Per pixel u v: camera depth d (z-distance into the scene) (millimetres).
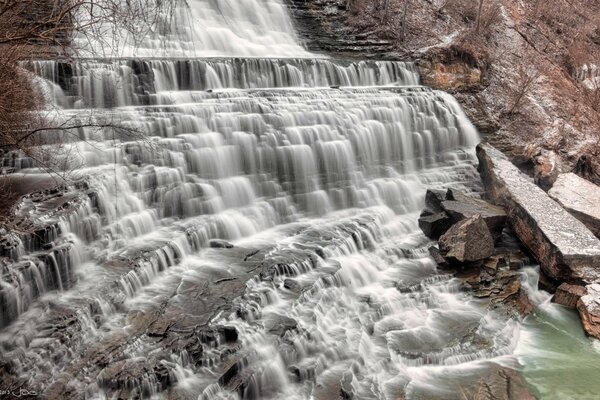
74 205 10344
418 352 10375
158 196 12523
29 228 9219
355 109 17484
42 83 13336
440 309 12023
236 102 15266
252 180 14562
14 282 8352
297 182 15383
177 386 8078
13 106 10836
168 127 13664
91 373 7812
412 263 13562
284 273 11375
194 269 11086
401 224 15562
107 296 9219
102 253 10484
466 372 10289
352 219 14914
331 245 12820
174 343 8586
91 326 8719
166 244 11156
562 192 17609
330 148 16078
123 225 11352
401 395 9336
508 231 16016
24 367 7637
